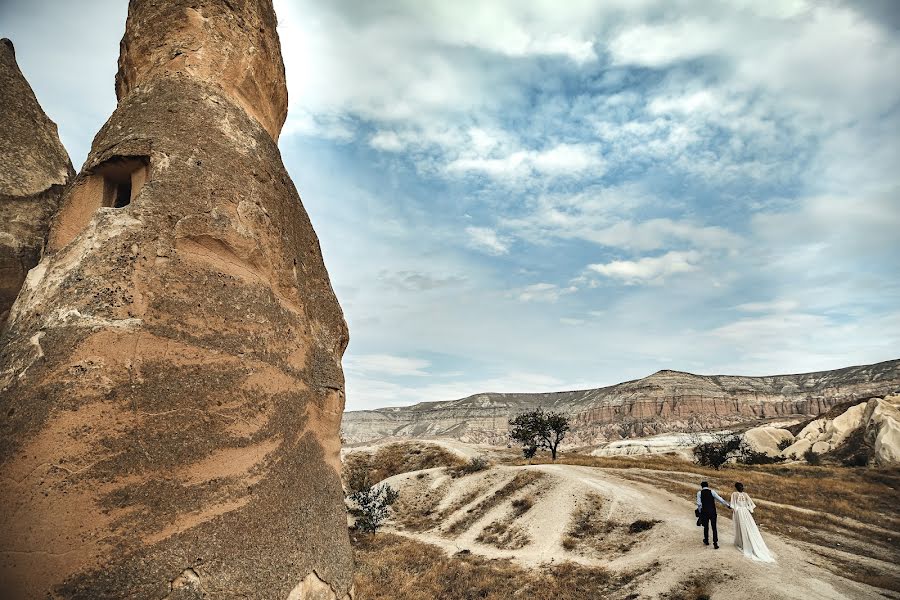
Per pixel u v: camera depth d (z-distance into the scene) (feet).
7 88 38.34
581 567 56.03
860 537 57.16
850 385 369.30
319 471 26.37
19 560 16.40
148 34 29.73
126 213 22.18
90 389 18.44
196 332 21.63
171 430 19.57
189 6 29.84
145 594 16.97
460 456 152.05
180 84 27.58
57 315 19.75
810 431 183.83
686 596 41.88
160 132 25.23
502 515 84.17
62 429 17.69
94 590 16.44
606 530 65.31
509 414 515.09
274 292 26.68
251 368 22.99
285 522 21.93
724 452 127.85
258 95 32.94
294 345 26.78
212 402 21.02
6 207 35.63
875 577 42.80
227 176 25.75
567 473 91.56
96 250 21.17
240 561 19.34
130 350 19.74
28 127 38.55
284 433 23.97
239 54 31.14
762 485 86.12
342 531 26.68
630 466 120.16
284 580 20.66
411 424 551.59
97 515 17.19
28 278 23.11
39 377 18.53
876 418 153.28
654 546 55.67
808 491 81.15
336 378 30.99
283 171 31.04
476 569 61.11
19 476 17.21
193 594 17.72
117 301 20.21
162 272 21.72
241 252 24.86
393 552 73.31
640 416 413.59
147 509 18.07
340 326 33.71
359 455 167.12
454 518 91.35
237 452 21.08
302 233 31.94
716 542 49.42
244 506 20.47
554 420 154.30
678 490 81.61
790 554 48.11
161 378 20.03
